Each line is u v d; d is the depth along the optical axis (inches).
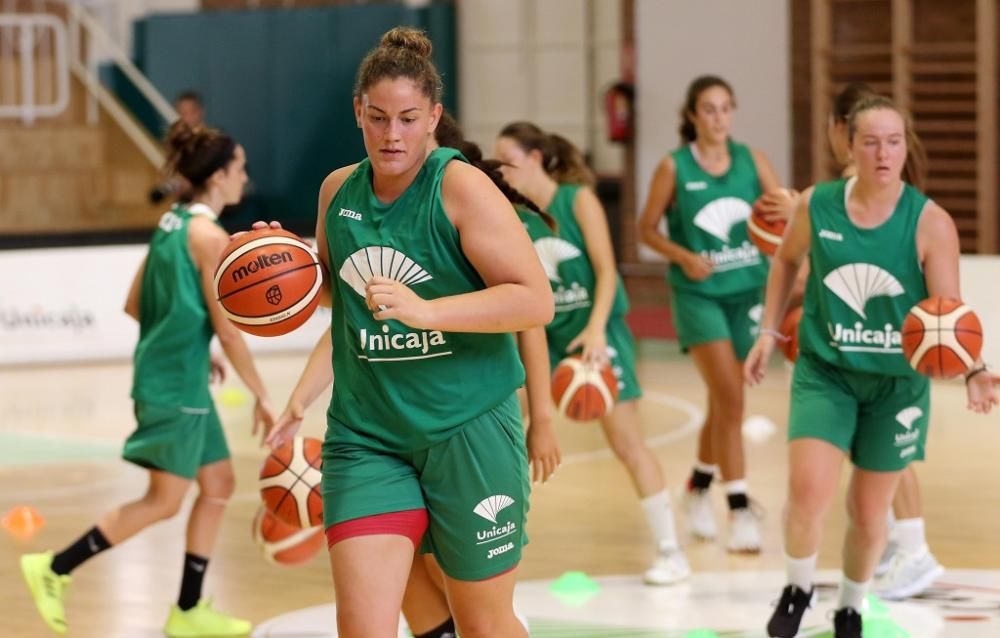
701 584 573.9
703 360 648.4
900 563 543.2
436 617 390.3
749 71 1565.0
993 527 650.2
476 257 327.6
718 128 660.1
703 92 661.9
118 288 1315.2
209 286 502.9
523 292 323.9
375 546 333.7
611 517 699.4
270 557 476.1
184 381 507.8
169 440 507.5
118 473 840.9
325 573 607.2
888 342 451.2
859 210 452.1
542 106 1817.2
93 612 551.2
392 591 332.2
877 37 1422.2
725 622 516.1
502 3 1818.4
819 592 550.6
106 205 1726.1
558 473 810.2
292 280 343.9
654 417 991.6
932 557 546.0
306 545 474.6
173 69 1870.1
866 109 445.7
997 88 1328.7
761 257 661.9
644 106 1651.1
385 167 321.4
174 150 520.4
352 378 343.9
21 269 1280.8
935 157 1375.5
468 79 1846.7
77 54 1875.0
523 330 340.8
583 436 934.4
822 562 595.8
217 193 522.6
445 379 337.1
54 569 508.4
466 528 341.7
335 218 339.0
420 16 1801.2
